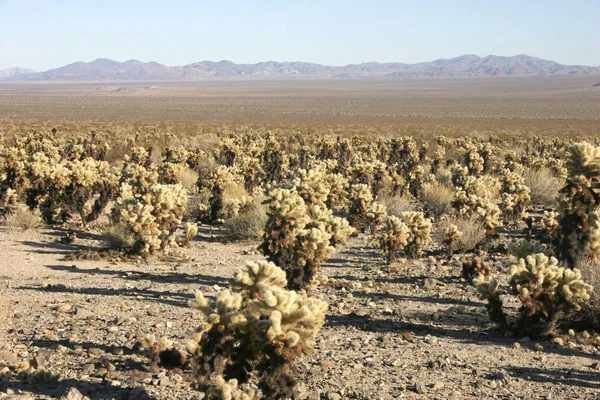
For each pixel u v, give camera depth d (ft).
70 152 103.55
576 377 24.86
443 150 110.93
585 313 31.76
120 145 137.08
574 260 36.52
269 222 35.86
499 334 30.53
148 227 48.16
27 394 21.21
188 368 24.44
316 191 46.16
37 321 30.19
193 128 235.20
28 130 194.18
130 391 21.79
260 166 101.45
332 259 49.24
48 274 41.60
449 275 43.57
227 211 64.34
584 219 36.47
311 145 149.38
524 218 66.69
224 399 18.02
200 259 48.88
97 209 61.26
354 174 79.77
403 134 214.28
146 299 35.55
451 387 23.43
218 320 18.53
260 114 366.02
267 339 18.24
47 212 60.85
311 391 22.56
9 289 36.63
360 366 25.32
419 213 48.39
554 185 82.64
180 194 51.44
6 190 64.03
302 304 18.63
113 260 46.96
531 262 29.27
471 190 73.56
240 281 21.57
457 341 29.32
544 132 231.09
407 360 26.37
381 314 33.60
